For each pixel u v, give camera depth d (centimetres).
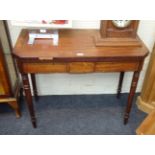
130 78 203
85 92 211
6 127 174
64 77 197
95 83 204
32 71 136
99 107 196
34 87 192
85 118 184
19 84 187
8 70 157
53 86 203
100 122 180
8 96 167
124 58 132
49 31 155
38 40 147
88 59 131
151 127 130
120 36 144
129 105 165
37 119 182
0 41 140
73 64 134
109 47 140
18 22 147
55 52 133
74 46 141
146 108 189
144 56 133
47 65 133
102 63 135
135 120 183
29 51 133
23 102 198
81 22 165
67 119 183
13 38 171
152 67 168
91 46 141
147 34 178
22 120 180
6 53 159
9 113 187
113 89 210
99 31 160
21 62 131
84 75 197
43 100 202
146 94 184
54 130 172
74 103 200
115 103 201
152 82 175
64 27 155
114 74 198
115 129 174
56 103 199
